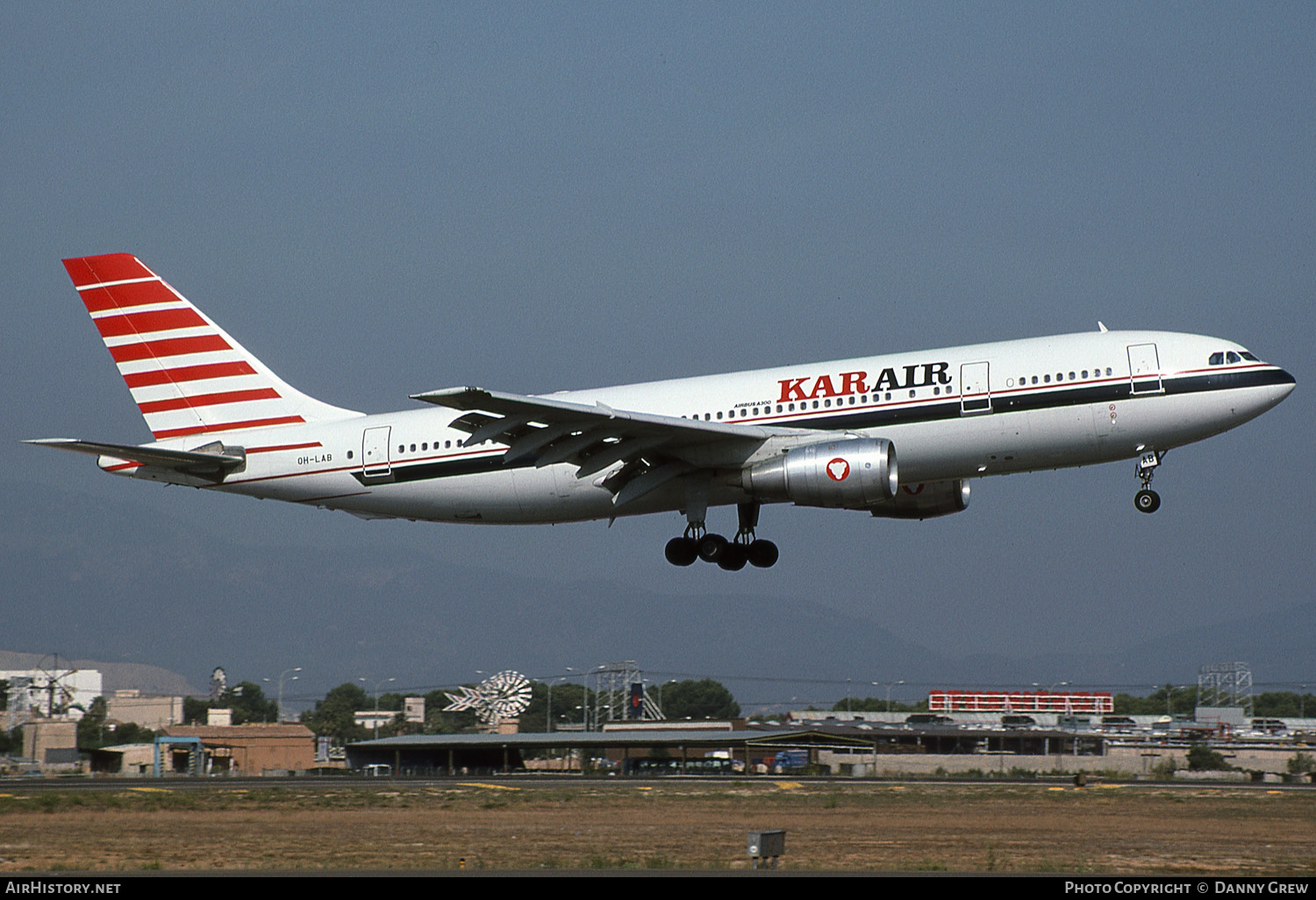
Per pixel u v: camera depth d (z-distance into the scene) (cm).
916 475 12231
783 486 11819
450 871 7812
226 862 8412
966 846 9125
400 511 13638
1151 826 10456
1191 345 11725
